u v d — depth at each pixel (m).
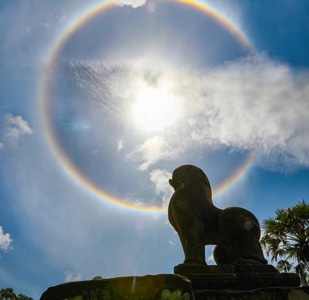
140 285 2.88
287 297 3.84
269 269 4.39
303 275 13.95
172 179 5.57
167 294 2.79
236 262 4.50
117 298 2.86
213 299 3.83
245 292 3.87
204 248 4.88
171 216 5.36
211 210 5.13
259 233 4.88
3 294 16.33
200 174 5.49
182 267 4.35
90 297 2.92
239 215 4.85
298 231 14.76
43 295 3.14
